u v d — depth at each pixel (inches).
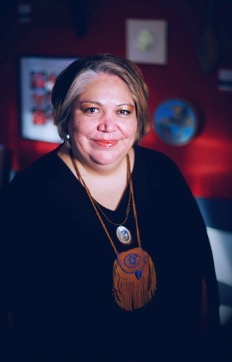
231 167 171.3
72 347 52.2
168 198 57.4
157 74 173.5
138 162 57.2
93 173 53.9
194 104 169.5
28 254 51.5
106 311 52.0
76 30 179.5
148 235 54.7
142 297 53.2
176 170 59.8
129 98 50.0
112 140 50.1
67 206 52.7
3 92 203.2
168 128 173.8
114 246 52.7
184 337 57.1
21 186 52.7
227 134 169.2
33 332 52.7
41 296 51.9
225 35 160.4
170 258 55.9
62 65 187.9
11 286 51.9
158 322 54.8
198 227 58.9
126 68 50.3
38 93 195.5
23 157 207.8
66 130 53.0
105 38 178.2
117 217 53.9
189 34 165.5
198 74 167.6
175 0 164.2
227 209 171.3
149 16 169.2
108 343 52.4
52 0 182.9
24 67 195.5
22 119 202.1
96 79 49.3
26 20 190.1
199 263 58.5
